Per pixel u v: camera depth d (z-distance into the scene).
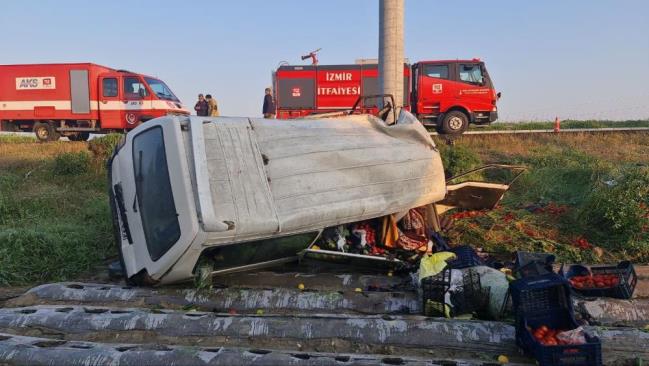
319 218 4.96
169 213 4.55
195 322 4.29
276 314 4.59
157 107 17.11
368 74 17.44
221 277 5.30
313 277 5.37
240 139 4.88
